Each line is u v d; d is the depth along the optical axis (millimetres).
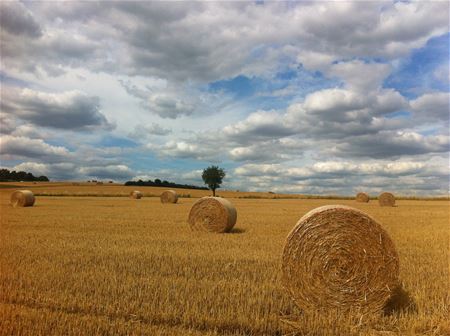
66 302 6586
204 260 9750
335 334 5680
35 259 9781
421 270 8859
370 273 6848
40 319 5801
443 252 11242
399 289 7281
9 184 86062
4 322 5633
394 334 5699
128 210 28016
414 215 25422
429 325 5867
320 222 7172
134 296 6922
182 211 27047
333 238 7035
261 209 32375
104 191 71750
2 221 19141
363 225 6977
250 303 6547
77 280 7844
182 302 6508
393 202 38719
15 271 8477
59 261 9562
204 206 16297
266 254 10570
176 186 100062
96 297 6863
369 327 5957
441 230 16531
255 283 7773
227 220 15945
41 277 8000
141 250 11094
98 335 5383
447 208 34438
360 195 48188
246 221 20609
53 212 25469
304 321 6113
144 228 16734
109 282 7754
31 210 27406
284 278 7207
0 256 10062
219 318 5902
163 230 16125
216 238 13758
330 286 6969
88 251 10914
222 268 8906
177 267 9047
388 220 21609
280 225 18641
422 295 7004
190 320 5930
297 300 7070
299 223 7277
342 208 7113
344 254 6977
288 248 7238
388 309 6719
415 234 15180
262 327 5734
